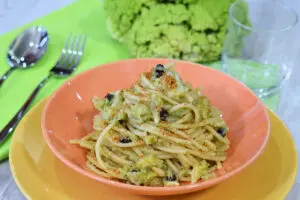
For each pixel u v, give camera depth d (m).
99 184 0.80
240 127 0.89
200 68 1.00
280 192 0.79
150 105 0.85
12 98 1.07
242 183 0.81
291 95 1.18
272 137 0.90
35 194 0.77
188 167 0.83
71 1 1.67
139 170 0.79
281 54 1.21
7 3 1.63
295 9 1.67
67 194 0.78
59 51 1.26
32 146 0.85
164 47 1.19
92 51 1.27
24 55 1.21
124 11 1.25
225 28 1.24
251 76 1.17
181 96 0.87
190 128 0.87
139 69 1.00
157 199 0.78
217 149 0.87
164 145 0.84
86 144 0.85
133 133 0.85
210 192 0.79
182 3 1.24
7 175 0.91
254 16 1.32
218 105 0.96
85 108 0.93
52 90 1.10
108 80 0.98
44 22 1.40
